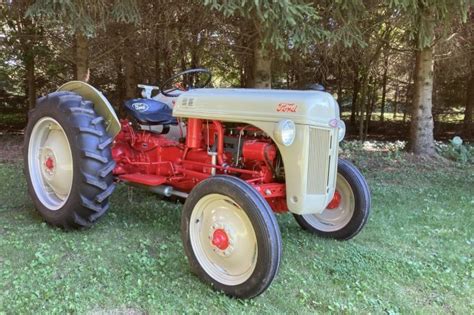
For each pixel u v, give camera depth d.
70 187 3.41
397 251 3.39
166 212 4.06
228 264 2.64
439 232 3.86
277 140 2.72
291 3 4.18
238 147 3.11
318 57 7.71
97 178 3.26
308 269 3.01
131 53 8.18
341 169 3.54
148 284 2.63
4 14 7.19
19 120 10.34
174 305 2.44
